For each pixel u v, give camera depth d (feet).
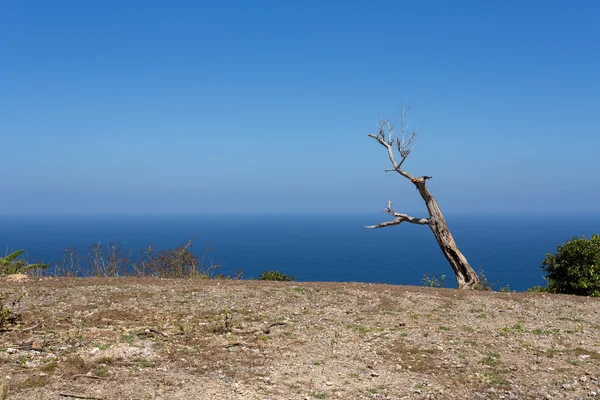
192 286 39.78
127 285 39.14
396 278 155.74
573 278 45.50
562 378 22.41
